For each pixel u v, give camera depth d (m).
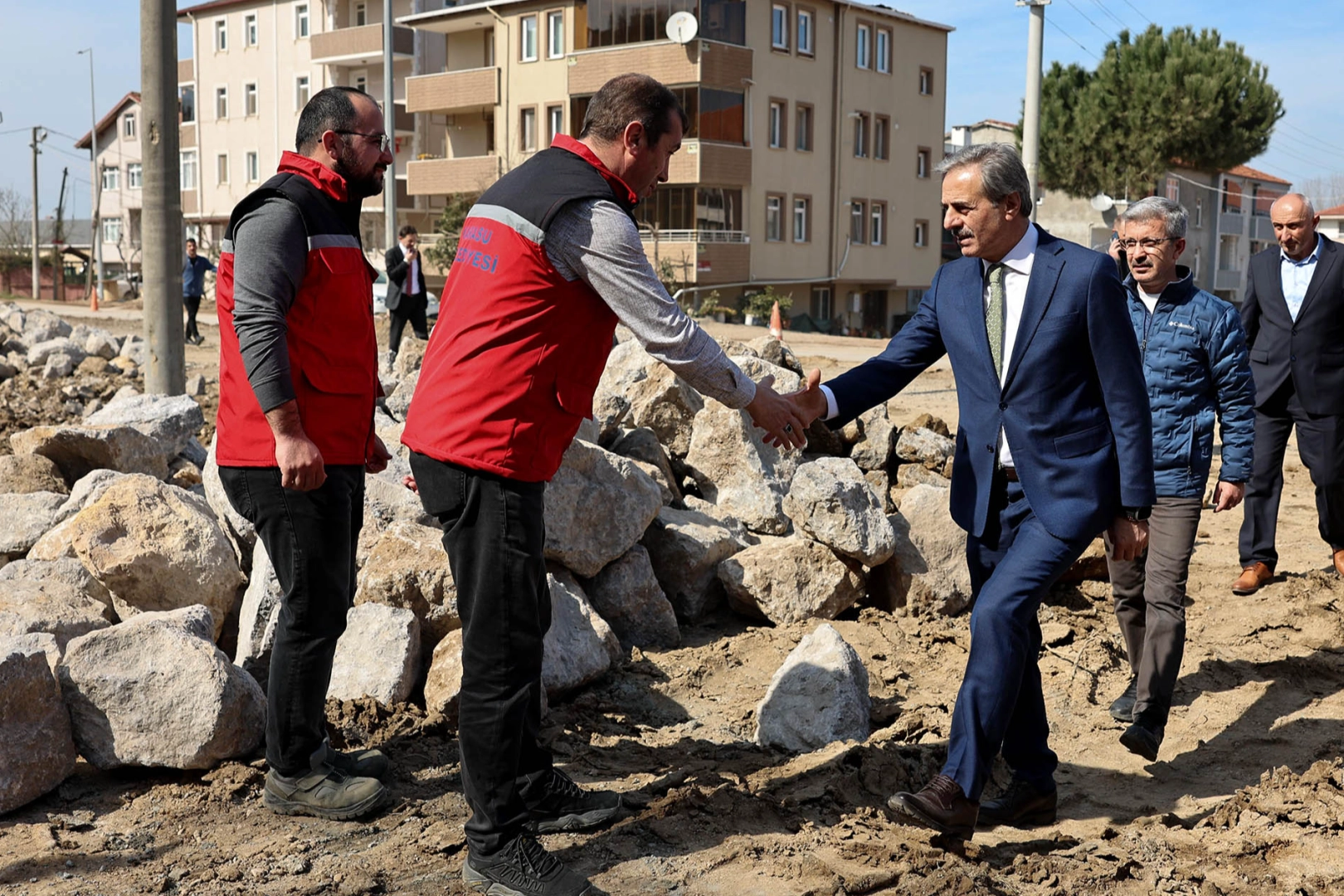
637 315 3.37
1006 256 3.84
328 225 3.83
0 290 63.03
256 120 53.53
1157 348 4.96
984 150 3.78
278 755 3.98
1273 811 4.20
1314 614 6.59
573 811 3.97
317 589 3.88
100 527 5.23
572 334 3.45
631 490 5.98
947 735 4.84
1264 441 7.06
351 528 4.05
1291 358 6.89
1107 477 3.81
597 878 3.63
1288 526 8.97
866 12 43.22
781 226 41.28
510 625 3.47
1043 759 4.16
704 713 5.19
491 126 44.47
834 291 44.16
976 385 3.90
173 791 4.12
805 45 41.41
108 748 4.16
